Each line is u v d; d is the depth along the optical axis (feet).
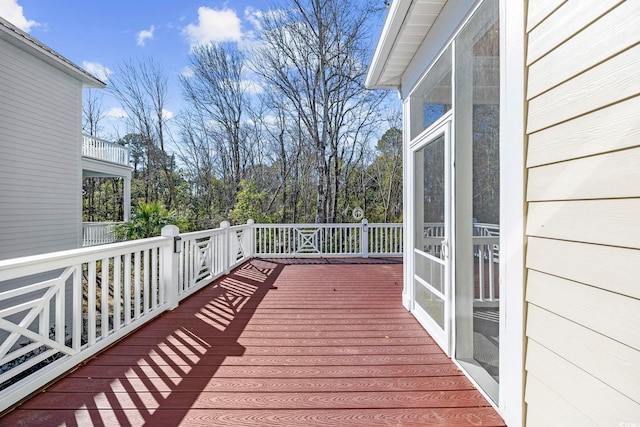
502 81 5.87
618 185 3.59
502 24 5.87
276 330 10.47
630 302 3.45
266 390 6.85
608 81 3.71
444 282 8.81
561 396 4.35
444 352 8.79
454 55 8.16
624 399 3.48
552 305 4.56
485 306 7.09
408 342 9.51
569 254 4.25
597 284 3.83
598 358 3.80
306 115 43.39
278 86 43.27
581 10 4.08
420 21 9.60
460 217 8.14
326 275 19.93
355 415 6.01
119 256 9.74
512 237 5.50
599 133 3.83
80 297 8.07
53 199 24.25
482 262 7.19
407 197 12.76
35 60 22.70
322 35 38.04
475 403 6.40
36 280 21.49
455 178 8.17
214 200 56.39
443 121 8.84
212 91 54.08
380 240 28.50
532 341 5.01
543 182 4.77
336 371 7.72
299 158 49.88
